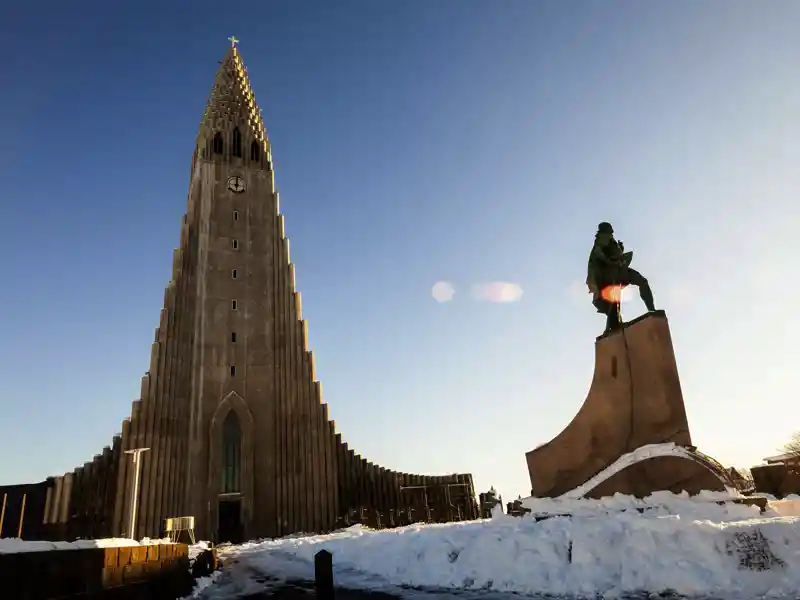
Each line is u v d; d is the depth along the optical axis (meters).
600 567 13.34
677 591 11.86
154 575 12.24
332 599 10.92
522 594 13.54
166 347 56.78
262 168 69.06
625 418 21.28
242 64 77.69
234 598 16.03
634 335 21.66
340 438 61.59
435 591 14.88
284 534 54.19
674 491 18.81
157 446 52.94
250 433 55.75
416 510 62.78
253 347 59.72
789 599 10.72
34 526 50.06
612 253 23.81
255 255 63.91
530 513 20.98
